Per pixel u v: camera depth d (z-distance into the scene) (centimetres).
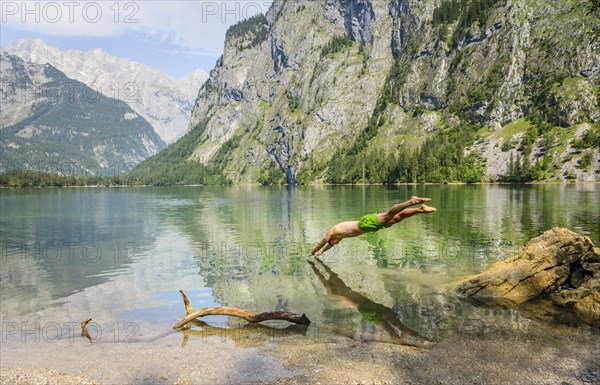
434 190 13038
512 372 839
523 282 1363
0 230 3794
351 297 1362
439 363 884
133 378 850
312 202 7688
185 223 4206
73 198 11325
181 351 980
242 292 1462
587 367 853
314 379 827
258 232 3325
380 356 923
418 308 1243
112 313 1279
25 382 830
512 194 8994
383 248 2253
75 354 973
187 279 1697
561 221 3550
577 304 1234
